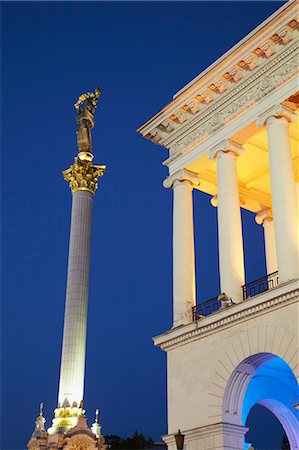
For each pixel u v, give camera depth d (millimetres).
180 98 36094
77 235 58688
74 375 53219
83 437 49938
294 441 36156
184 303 33406
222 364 29516
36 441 50688
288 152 30469
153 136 38625
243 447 28859
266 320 28016
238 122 33250
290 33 30859
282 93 31031
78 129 64125
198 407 29922
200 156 35312
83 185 61000
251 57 32500
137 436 100438
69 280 57094
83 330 55188
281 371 34188
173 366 32125
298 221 31234
